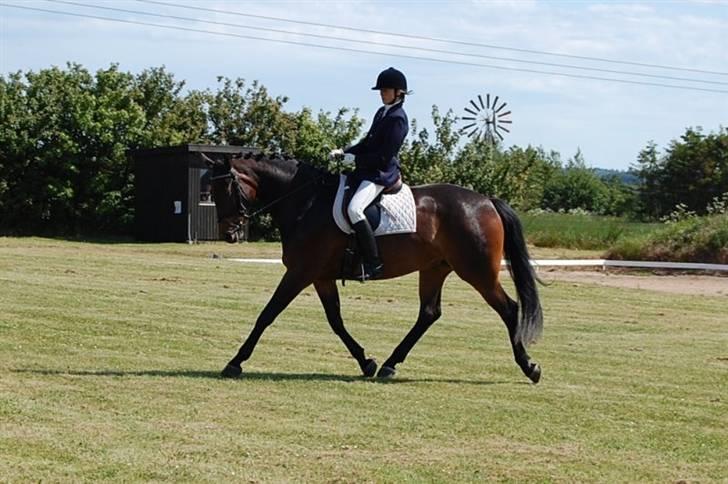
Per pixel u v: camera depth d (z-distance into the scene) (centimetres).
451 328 1867
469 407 1164
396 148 1306
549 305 2366
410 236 1316
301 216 1319
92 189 4722
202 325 1750
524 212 5828
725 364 1541
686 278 3428
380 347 1614
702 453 987
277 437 989
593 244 4888
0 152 4572
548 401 1215
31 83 4766
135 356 1430
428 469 895
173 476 850
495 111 7938
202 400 1145
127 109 4897
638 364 1523
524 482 867
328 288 1354
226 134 5353
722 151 7794
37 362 1349
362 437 1001
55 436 961
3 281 2275
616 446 1002
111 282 2373
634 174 8131
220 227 1341
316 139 5294
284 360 1457
